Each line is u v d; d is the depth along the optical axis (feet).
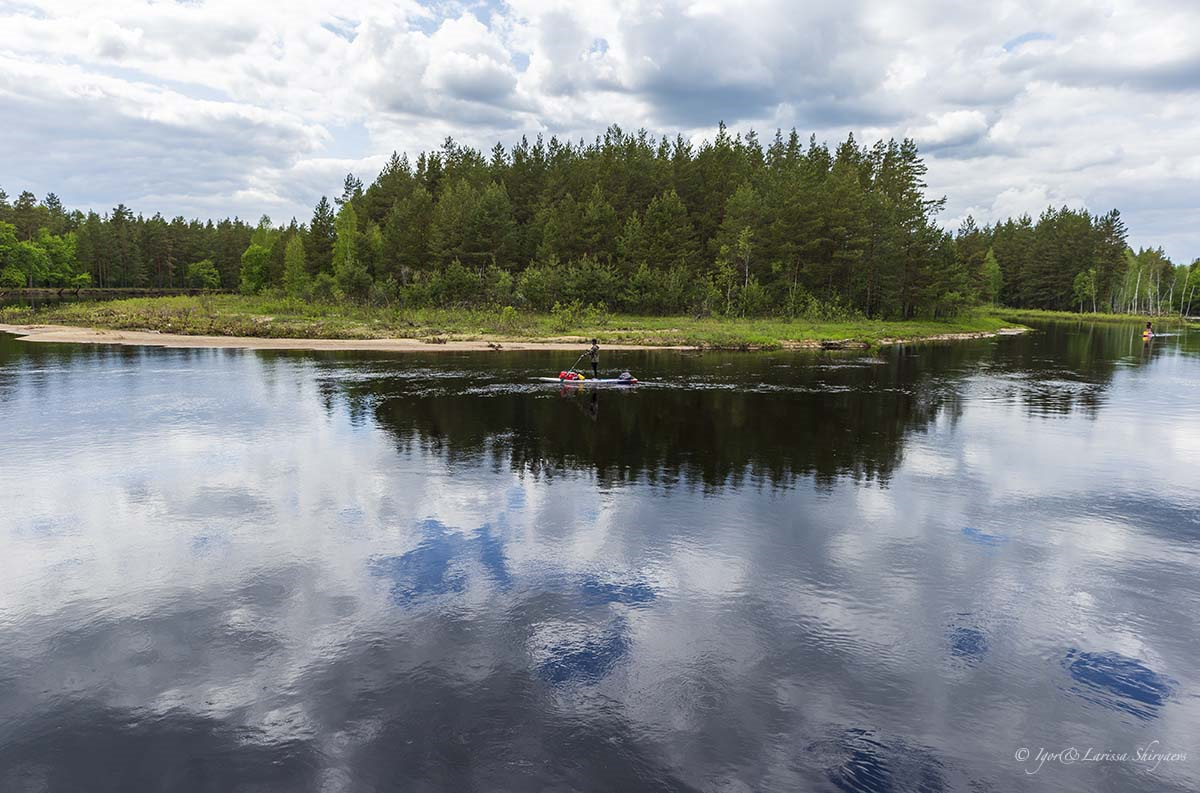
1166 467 55.47
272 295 328.49
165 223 526.57
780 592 31.45
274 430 64.80
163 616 28.45
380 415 73.00
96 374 101.81
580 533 38.40
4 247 388.57
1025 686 24.47
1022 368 132.57
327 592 30.73
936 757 20.72
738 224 278.87
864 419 75.36
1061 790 19.39
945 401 89.20
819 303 251.39
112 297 383.04
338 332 173.78
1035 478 51.72
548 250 291.58
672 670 25.03
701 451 58.85
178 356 127.34
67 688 23.52
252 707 22.58
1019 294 451.53
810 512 42.73
